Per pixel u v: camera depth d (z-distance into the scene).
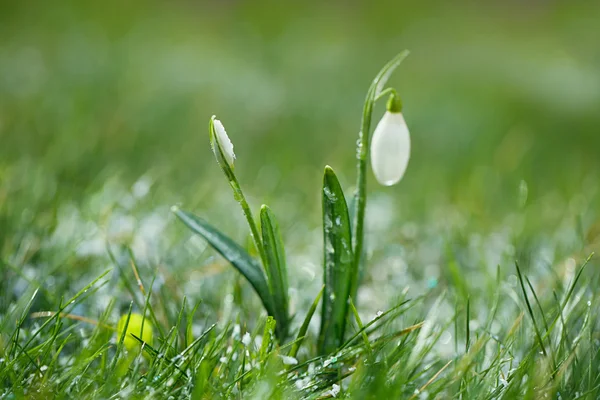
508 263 0.55
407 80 1.39
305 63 1.47
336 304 0.46
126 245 0.51
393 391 0.42
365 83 1.33
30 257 0.52
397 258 0.58
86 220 0.57
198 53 1.47
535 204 0.69
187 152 0.81
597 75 1.56
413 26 1.97
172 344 0.46
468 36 1.91
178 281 0.52
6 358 0.43
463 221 0.63
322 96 1.19
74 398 0.43
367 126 0.45
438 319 0.51
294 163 0.84
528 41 1.92
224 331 0.45
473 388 0.44
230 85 1.20
